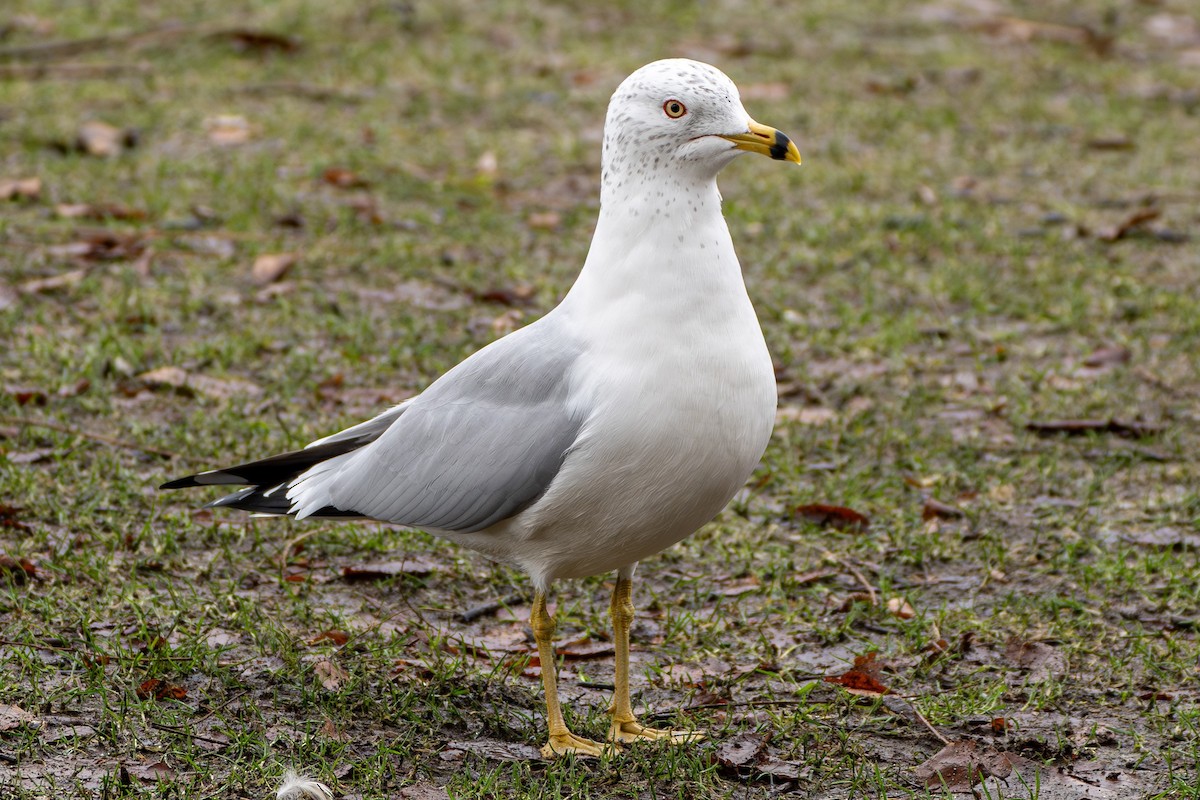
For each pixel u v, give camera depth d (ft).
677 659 28.66
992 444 38.22
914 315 46.26
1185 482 36.06
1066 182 59.98
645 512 24.12
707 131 23.84
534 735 25.50
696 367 23.58
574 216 54.03
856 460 37.32
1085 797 23.59
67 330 42.52
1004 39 82.48
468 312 45.98
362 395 39.68
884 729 25.79
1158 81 74.59
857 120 66.74
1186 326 45.34
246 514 33.19
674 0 86.22
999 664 28.30
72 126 60.85
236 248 50.16
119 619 28.17
